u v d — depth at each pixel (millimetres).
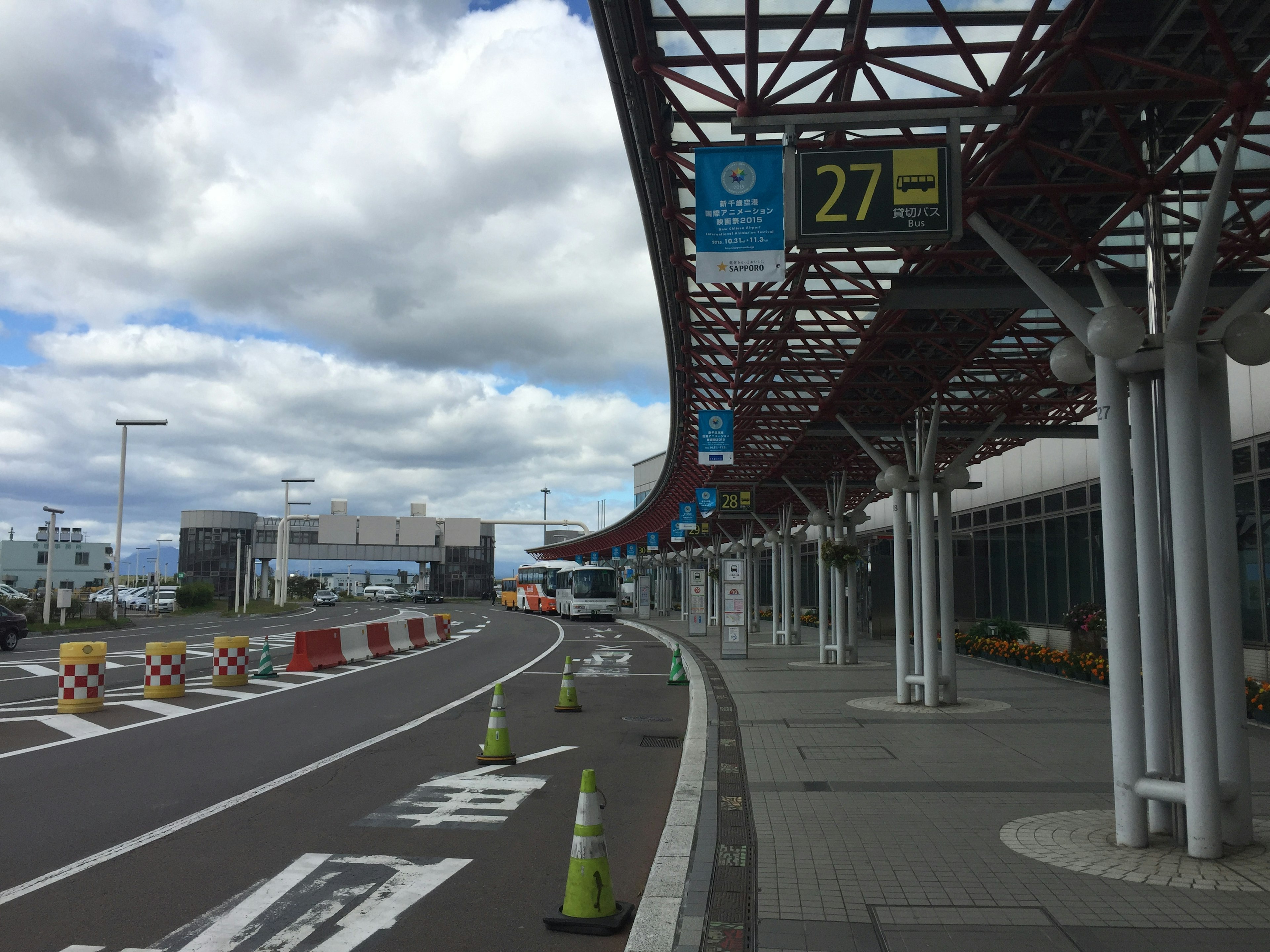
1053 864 6656
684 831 7660
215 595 103562
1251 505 16594
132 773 10352
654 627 46125
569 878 5836
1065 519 23641
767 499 34406
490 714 11266
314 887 6441
